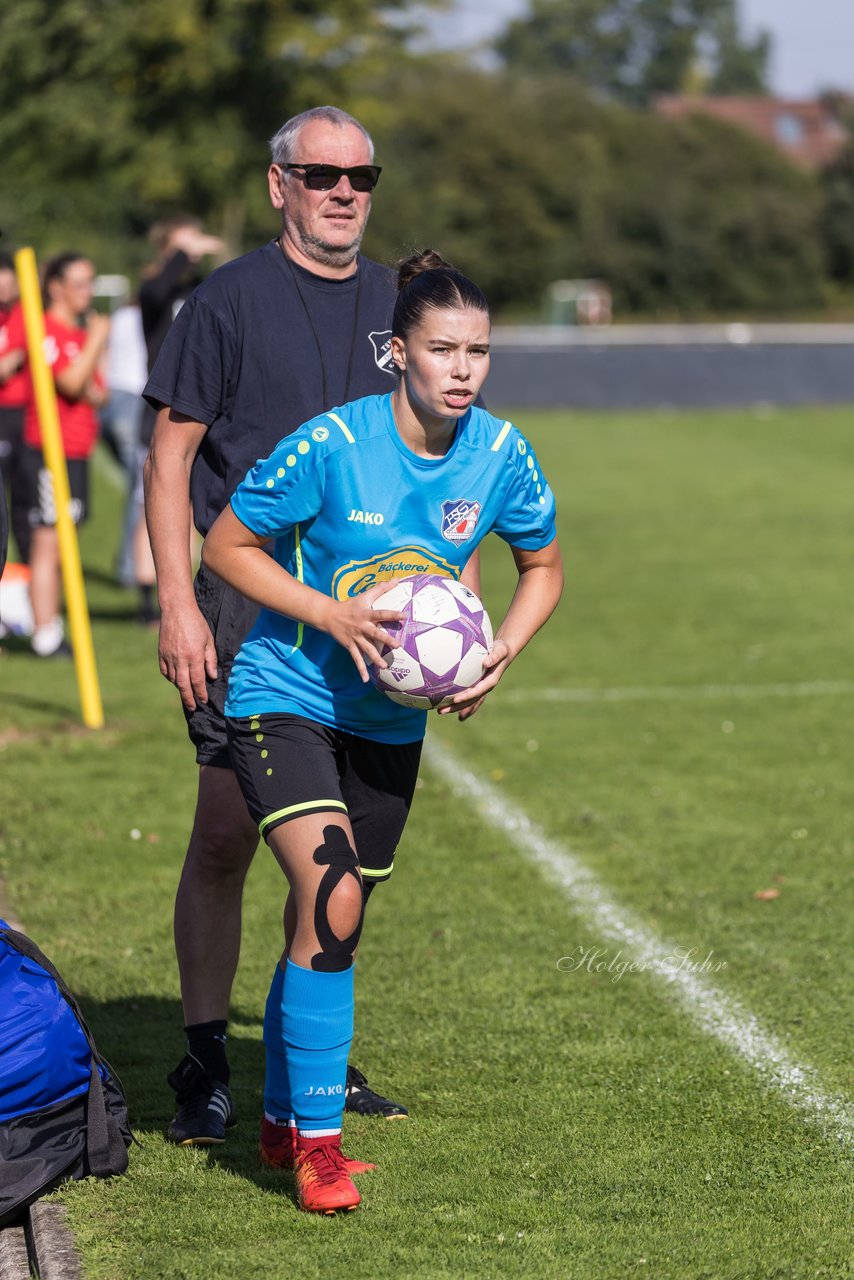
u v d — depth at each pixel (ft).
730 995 56.08
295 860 39.63
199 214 396.16
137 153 382.22
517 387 319.06
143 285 112.16
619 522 189.98
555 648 123.44
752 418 304.91
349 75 386.11
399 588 40.01
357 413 39.78
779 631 129.49
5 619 123.54
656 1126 45.85
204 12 374.63
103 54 371.97
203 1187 41.98
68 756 89.97
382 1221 39.86
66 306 115.34
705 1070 49.83
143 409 123.95
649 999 55.77
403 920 64.18
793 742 94.79
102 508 203.31
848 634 128.26
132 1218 40.06
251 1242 38.73
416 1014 54.44
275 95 385.29
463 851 73.61
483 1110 46.98
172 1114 47.06
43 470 113.91
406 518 40.09
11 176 401.70
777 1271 37.45
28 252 94.17
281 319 45.93
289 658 41.06
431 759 90.63
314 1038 39.70
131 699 104.17
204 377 45.65
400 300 38.91
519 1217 40.14
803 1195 41.55
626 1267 37.52
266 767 40.63
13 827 76.13
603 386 320.09
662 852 73.41
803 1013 54.44
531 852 73.46
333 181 45.24
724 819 78.89
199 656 44.01
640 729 98.17
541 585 43.60
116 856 72.23
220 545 40.75
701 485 221.25
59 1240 38.81
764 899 66.69
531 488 41.93
